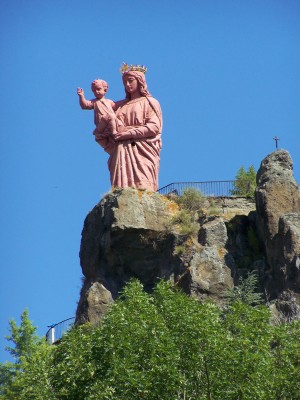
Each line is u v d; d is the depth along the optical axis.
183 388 61.34
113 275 75.19
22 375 68.06
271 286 72.62
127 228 74.44
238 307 63.72
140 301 63.47
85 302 73.75
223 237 74.62
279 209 74.12
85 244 76.12
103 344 62.28
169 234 74.75
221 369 61.44
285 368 62.94
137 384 60.69
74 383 62.25
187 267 73.19
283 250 72.56
